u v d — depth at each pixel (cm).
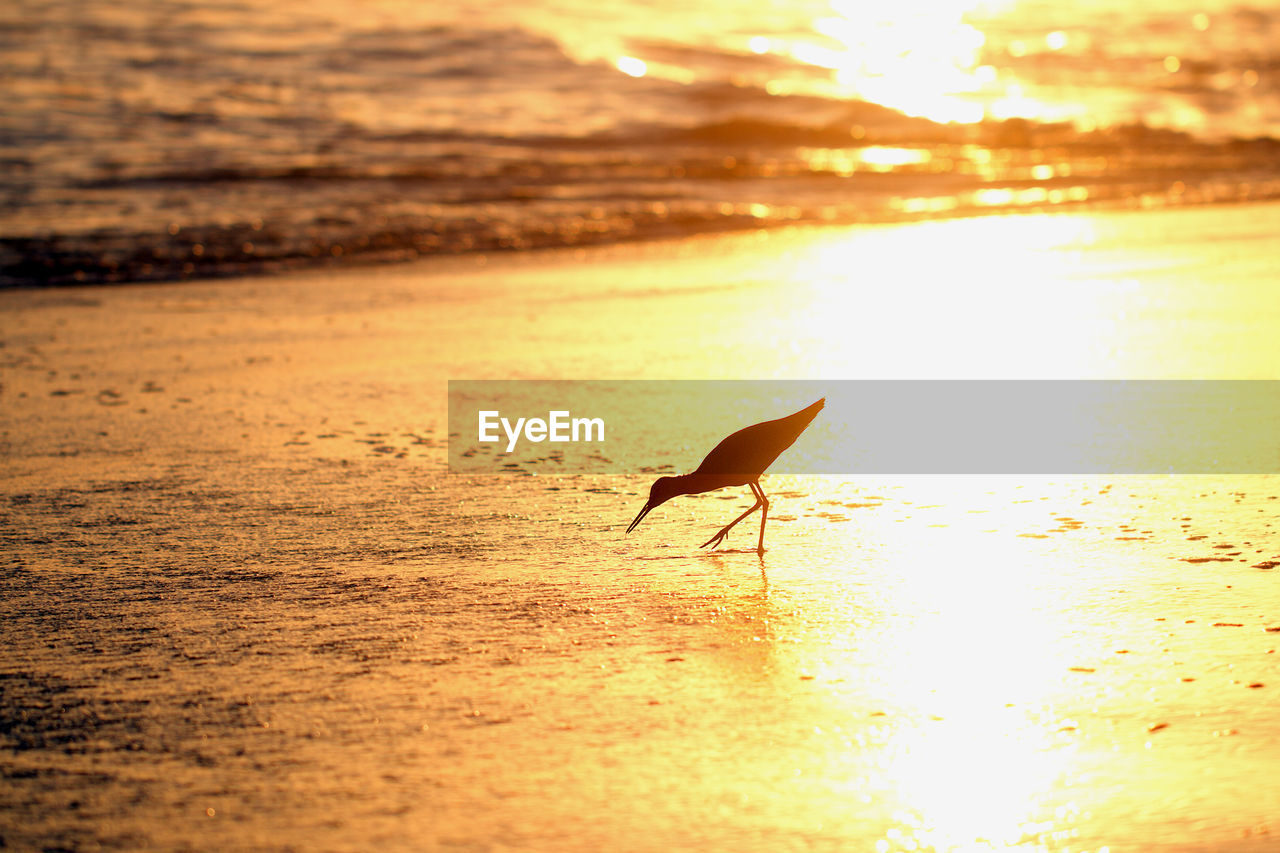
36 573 894
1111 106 6266
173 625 785
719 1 8712
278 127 4569
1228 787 555
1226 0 10038
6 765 593
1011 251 2634
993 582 845
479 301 2194
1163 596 805
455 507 1066
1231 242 2627
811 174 4094
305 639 757
